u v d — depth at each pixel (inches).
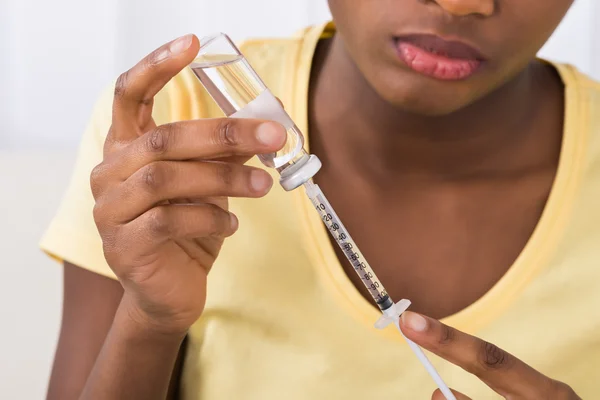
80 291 30.5
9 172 41.9
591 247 30.0
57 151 44.1
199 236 24.6
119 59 63.6
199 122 23.6
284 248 30.1
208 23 63.2
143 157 24.0
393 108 29.1
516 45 25.5
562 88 31.6
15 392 39.9
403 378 29.3
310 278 29.9
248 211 30.4
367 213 30.2
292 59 31.4
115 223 24.6
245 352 29.9
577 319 29.7
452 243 30.0
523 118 30.4
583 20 56.9
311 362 29.5
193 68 24.1
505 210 30.3
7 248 40.7
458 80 25.4
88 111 65.8
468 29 24.8
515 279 29.8
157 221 24.1
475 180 30.2
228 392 29.8
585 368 29.7
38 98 65.9
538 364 29.5
